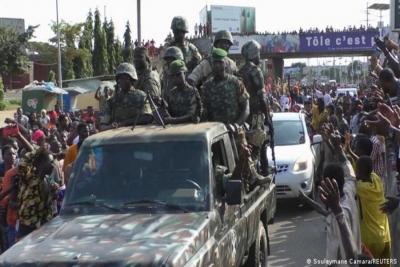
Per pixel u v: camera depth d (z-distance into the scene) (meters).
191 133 5.71
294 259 8.67
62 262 4.30
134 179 5.52
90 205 5.41
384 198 6.18
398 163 6.56
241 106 7.30
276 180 11.61
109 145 5.74
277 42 49.09
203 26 43.00
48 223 5.23
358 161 6.21
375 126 4.87
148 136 5.74
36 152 7.25
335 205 4.21
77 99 34.06
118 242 4.57
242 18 58.84
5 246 8.20
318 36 48.78
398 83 6.36
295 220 11.18
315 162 12.80
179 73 7.02
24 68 50.09
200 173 5.45
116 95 7.28
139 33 16.27
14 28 55.84
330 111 15.52
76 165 5.73
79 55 51.41
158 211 5.25
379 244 6.14
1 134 10.34
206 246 4.84
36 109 30.27
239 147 6.60
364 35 48.19
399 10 9.94
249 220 6.56
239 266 6.30
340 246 4.48
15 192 7.50
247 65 8.44
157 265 4.20
